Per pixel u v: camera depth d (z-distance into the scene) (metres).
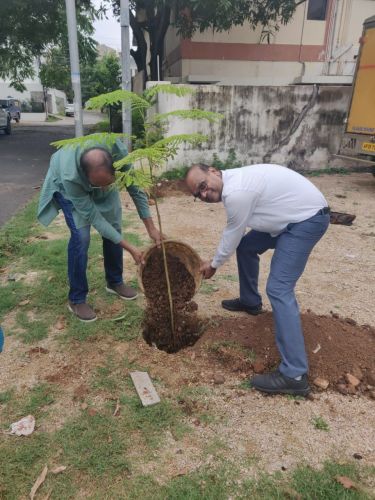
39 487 2.14
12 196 8.09
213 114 2.98
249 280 3.53
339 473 2.22
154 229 3.67
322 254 5.24
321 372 2.95
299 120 9.93
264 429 2.52
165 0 11.01
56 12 14.14
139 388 2.79
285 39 13.77
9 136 19.98
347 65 14.28
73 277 3.48
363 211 7.21
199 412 2.64
